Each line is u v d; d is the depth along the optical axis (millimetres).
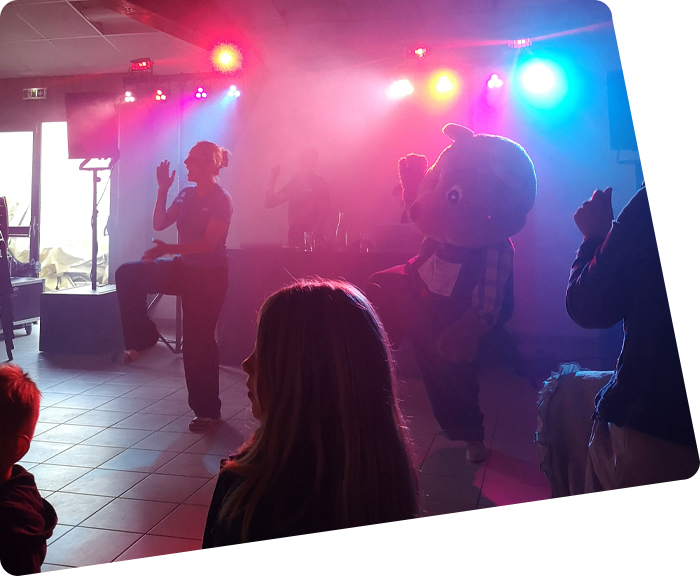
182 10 5805
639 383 1202
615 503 1270
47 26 6574
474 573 2211
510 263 3123
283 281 5273
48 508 1414
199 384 3742
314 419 896
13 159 8047
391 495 897
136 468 3184
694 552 1143
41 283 7184
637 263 1219
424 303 3182
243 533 833
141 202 7383
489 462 3264
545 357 5730
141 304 3566
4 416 1375
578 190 6477
